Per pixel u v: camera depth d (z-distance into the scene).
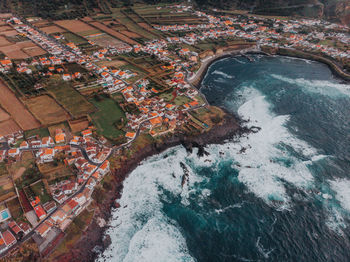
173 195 89.19
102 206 81.75
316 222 80.75
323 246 74.25
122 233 76.44
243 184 93.81
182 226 79.19
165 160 102.19
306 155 106.31
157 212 83.06
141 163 99.44
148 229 77.81
